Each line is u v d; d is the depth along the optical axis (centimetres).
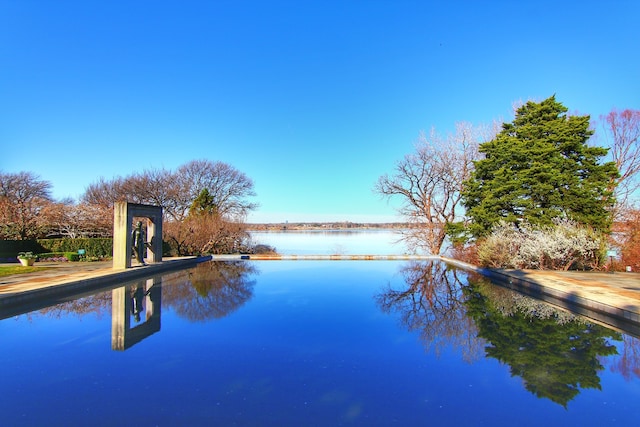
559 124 1549
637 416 354
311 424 335
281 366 475
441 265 1725
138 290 1052
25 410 359
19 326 670
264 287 1110
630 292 831
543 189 1452
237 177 3375
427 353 526
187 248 2123
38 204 2295
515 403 379
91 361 492
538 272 1211
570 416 353
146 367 471
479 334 619
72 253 1742
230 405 370
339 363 486
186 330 642
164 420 340
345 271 1507
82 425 332
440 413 357
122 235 1327
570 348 546
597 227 1427
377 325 675
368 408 365
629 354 521
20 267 1351
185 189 3147
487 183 1650
